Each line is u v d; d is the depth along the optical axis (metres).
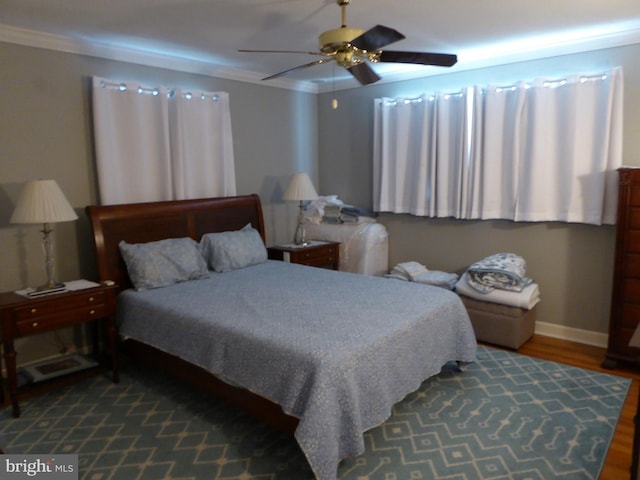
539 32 3.31
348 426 1.99
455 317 2.95
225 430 2.48
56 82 3.24
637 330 1.72
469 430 2.46
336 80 5.05
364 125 4.98
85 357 3.22
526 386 2.96
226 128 4.24
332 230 4.87
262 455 2.25
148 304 2.90
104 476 2.09
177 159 3.87
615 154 3.38
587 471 2.11
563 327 3.84
